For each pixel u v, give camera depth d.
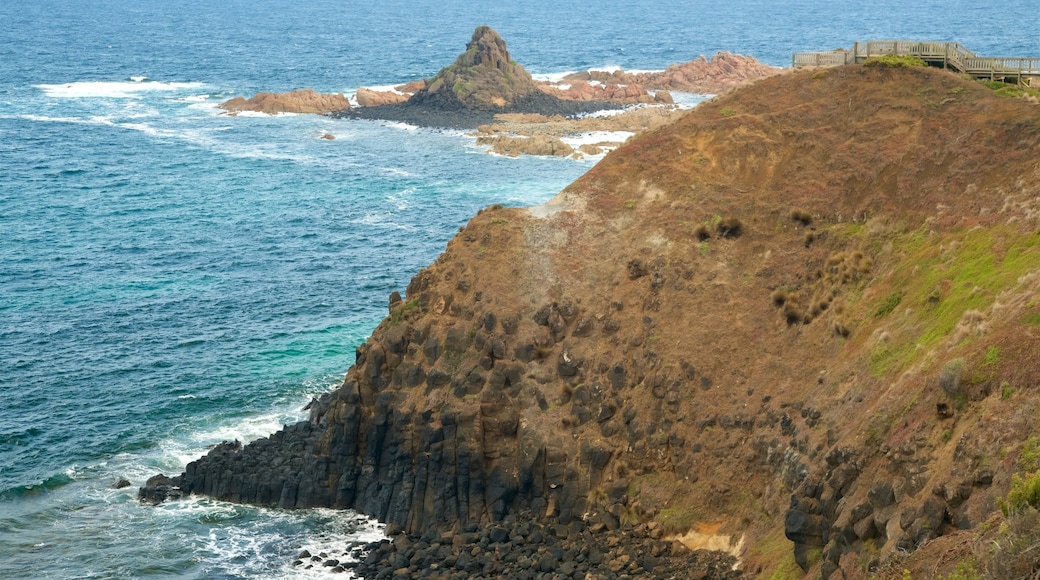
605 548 51.88
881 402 44.69
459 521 57.19
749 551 48.31
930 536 36.25
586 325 60.50
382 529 58.00
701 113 72.12
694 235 63.62
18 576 54.16
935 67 70.81
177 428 71.06
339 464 60.16
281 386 77.81
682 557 50.44
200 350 84.75
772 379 55.09
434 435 57.84
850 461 43.12
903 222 59.38
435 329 61.50
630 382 57.94
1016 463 34.97
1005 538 30.80
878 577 35.88
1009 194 56.28
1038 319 40.62
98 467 65.94
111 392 76.44
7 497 62.53
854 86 69.44
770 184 65.56
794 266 60.66
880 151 64.00
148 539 57.50
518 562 51.53
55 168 155.75
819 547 43.72
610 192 68.31
